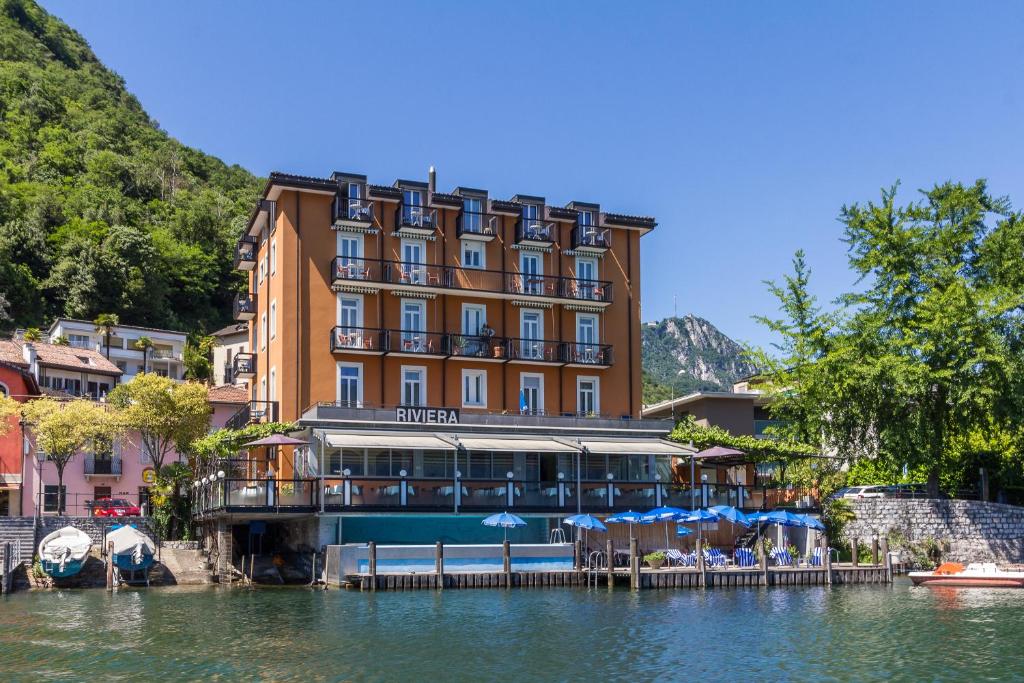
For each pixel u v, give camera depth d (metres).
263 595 42.16
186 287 134.62
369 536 47.84
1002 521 53.78
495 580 43.97
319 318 53.44
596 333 59.31
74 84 182.88
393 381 54.50
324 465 48.47
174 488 56.81
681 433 56.25
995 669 27.45
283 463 51.38
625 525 51.19
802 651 29.86
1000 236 54.91
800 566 47.72
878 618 36.06
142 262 123.50
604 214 60.16
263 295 58.41
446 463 50.94
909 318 54.59
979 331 51.25
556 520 50.62
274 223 55.59
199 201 157.25
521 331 57.72
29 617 35.78
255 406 57.50
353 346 53.31
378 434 48.97
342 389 53.47
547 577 44.53
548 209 58.75
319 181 53.56
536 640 31.27
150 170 161.12
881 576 47.88
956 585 46.44
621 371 59.53
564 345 57.66
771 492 54.88
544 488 50.06
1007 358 50.47
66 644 30.36
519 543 49.06
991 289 52.03
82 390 79.56
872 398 53.72
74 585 46.62
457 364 55.88
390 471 49.84
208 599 40.84
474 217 57.06
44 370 76.06
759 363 57.59
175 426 57.34
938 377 51.12
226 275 145.00
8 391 65.12
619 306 60.16
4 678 25.98
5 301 108.31
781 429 57.81
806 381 55.41
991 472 58.94
